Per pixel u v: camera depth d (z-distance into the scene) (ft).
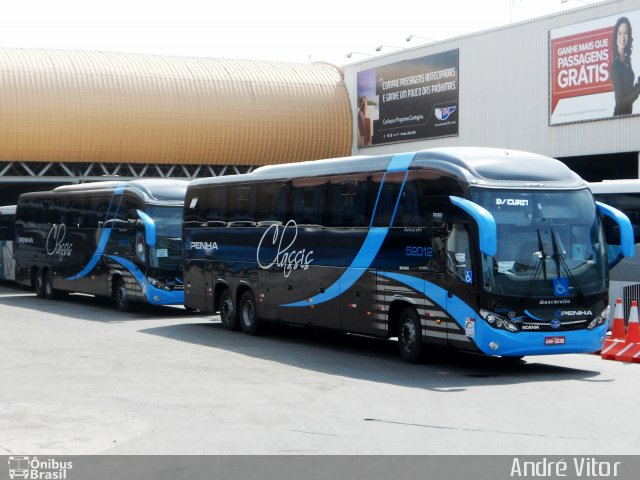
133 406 41.70
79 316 88.07
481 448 32.91
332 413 40.01
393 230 56.65
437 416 39.27
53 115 169.99
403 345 56.34
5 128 168.35
